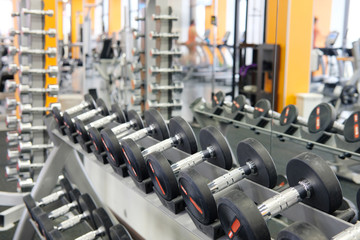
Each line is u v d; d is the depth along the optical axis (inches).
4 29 247.9
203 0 136.9
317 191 35.5
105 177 106.4
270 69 112.0
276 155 85.4
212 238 36.7
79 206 73.6
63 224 68.6
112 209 104.0
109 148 53.2
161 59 100.9
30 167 100.2
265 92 112.6
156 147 51.4
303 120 90.1
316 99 100.4
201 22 139.0
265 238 32.2
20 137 103.3
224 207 34.3
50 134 84.3
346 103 103.3
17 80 169.8
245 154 43.5
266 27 113.0
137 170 46.7
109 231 61.7
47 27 104.9
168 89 103.3
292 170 38.1
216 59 139.5
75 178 84.0
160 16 99.0
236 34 132.0
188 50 139.2
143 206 86.0
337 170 79.0
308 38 104.3
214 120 117.0
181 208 42.2
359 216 41.9
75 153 85.4
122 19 163.5
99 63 189.9
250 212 32.2
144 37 112.6
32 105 99.7
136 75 135.8
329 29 108.7
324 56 107.7
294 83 104.3
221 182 40.4
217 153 46.9
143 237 88.3
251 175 43.8
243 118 109.8
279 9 104.3
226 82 132.6
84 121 80.5
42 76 98.7
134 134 58.8
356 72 106.1
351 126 80.7
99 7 185.8
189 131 51.8
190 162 46.2
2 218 88.0
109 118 71.8
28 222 79.0
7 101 101.4
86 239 62.7
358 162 78.3
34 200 80.3
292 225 29.6
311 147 86.4
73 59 214.7
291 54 103.3
